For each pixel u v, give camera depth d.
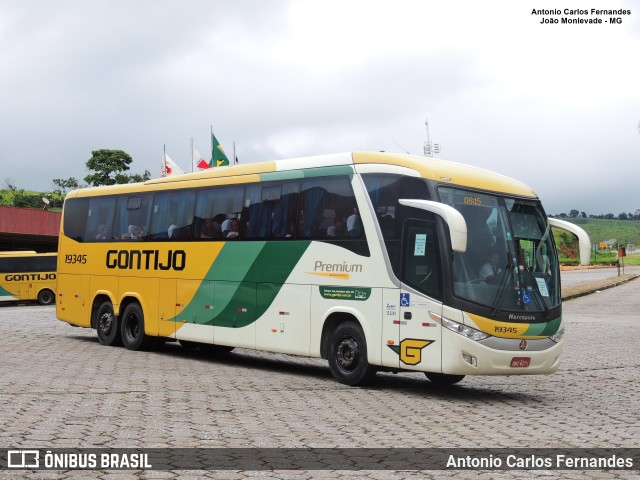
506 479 7.43
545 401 12.86
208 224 17.27
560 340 13.44
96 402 11.20
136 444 8.48
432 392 13.71
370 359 13.53
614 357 19.95
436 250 12.78
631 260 148.38
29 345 20.02
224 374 15.44
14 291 51.00
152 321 18.67
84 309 20.98
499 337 12.62
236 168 16.91
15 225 53.59
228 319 16.53
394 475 7.45
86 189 21.45
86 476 7.14
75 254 21.41
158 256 18.59
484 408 11.95
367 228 13.81
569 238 74.88
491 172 14.33
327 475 7.38
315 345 14.59
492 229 13.26
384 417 10.77
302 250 14.97
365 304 13.70
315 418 10.49
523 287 13.12
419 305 12.90
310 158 15.25
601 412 11.70
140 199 19.44
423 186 13.05
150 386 13.09
